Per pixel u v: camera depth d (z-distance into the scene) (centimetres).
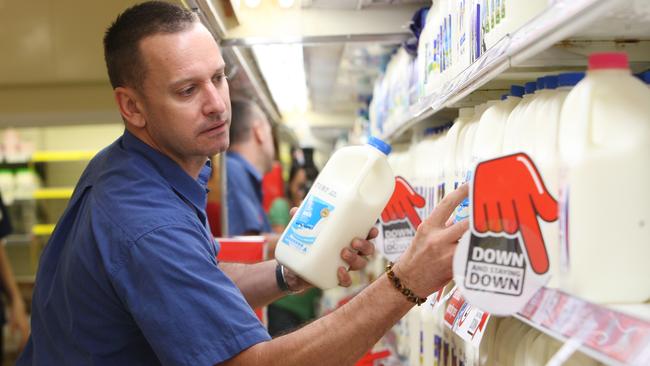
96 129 734
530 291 92
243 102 386
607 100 88
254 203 370
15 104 466
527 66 115
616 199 86
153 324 122
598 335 76
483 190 91
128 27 140
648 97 89
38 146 729
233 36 231
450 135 157
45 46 370
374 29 233
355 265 150
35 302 156
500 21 114
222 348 121
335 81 384
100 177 144
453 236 111
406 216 167
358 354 122
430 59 180
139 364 141
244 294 194
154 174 142
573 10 76
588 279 86
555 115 99
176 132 141
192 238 130
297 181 665
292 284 191
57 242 155
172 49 136
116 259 127
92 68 423
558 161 98
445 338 176
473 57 133
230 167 360
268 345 122
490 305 90
